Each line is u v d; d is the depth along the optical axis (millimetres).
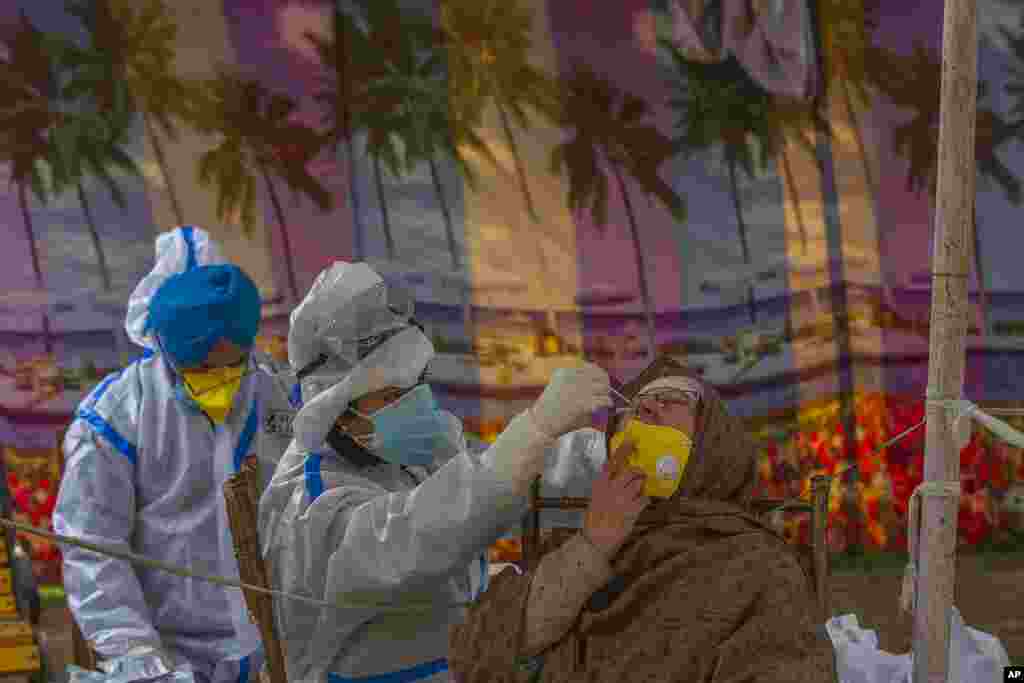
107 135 5840
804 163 6367
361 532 2359
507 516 2324
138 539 3172
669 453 2307
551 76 6207
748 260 6344
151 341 3375
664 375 2496
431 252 6129
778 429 6359
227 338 3115
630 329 6270
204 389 3160
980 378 6484
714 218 6316
